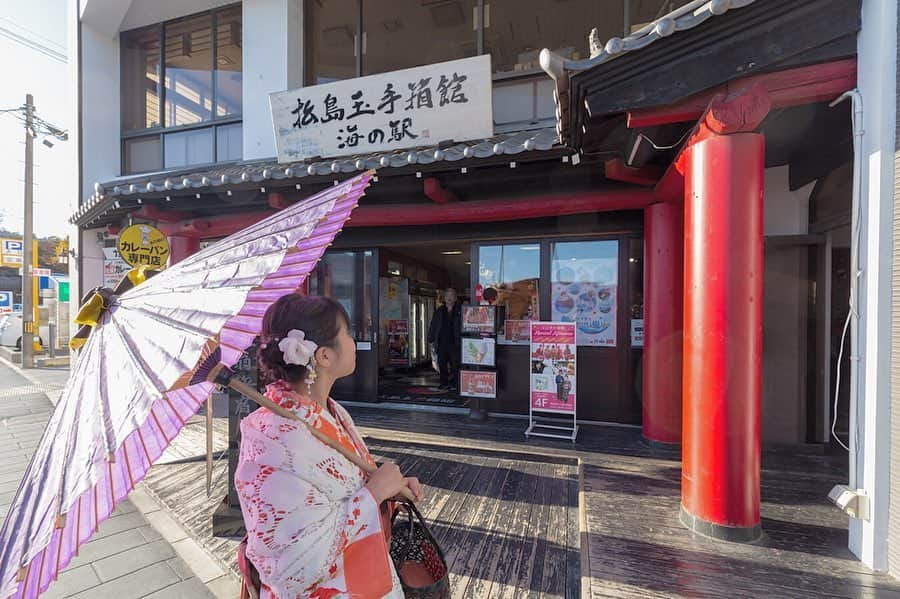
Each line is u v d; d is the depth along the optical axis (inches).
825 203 155.2
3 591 25.2
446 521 114.7
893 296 86.6
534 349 182.2
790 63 89.2
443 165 155.9
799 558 93.7
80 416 30.4
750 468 99.5
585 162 147.6
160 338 30.9
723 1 79.3
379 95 189.3
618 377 197.9
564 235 202.1
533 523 113.4
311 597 34.8
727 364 99.0
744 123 92.7
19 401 277.1
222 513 111.1
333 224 44.4
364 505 38.3
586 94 98.0
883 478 88.1
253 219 210.7
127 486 30.2
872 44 85.9
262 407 41.5
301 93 199.8
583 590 84.7
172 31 297.7
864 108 88.4
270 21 250.7
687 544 99.8
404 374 349.1
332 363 43.4
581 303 204.1
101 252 333.4
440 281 443.8
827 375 160.2
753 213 97.2
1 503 133.5
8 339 577.6
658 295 165.8
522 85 210.7
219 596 89.2
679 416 163.5
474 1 228.7
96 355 34.8
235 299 30.0
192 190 184.5
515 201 181.8
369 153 194.5
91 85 306.5
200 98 291.6
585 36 212.7
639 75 94.4
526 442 173.6
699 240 103.0
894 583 85.1
